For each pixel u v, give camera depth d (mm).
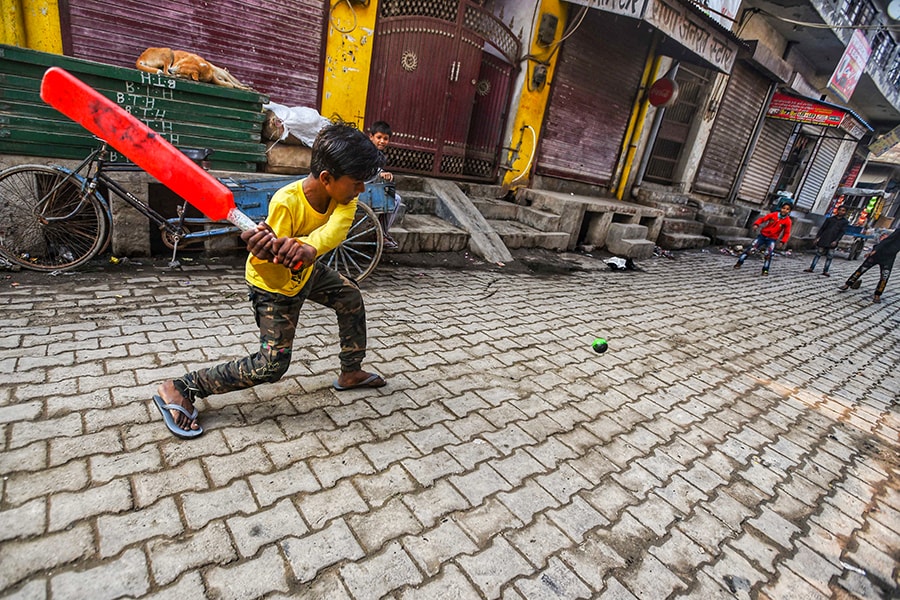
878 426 3916
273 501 2115
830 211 20547
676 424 3404
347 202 2102
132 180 4512
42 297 3705
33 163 4094
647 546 2244
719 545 2332
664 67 10664
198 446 2363
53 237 4344
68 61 3951
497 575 1943
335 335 3863
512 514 2289
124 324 3471
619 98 10367
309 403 2881
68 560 1701
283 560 1846
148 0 5133
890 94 17375
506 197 9305
